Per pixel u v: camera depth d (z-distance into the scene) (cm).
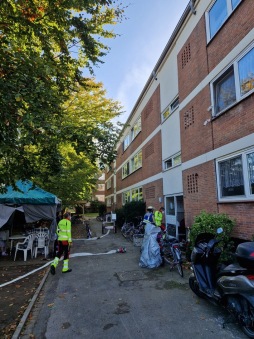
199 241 543
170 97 1320
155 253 817
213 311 473
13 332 428
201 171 957
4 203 1095
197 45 1019
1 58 436
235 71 771
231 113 780
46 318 475
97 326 434
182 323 432
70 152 1647
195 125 1016
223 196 828
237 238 742
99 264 893
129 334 403
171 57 1314
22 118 453
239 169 751
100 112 1368
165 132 1387
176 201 1234
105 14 761
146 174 1747
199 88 991
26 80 439
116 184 3086
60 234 811
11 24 521
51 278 742
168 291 589
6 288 674
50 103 511
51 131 496
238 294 383
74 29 664
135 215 1711
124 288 626
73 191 1922
